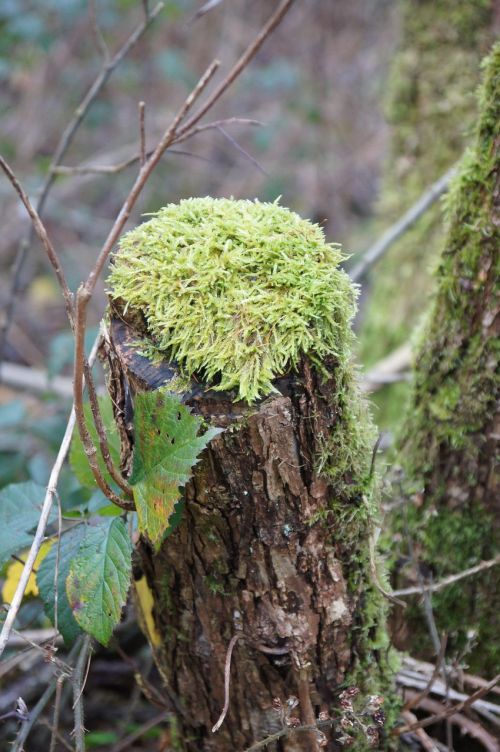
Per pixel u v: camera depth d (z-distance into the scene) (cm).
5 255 221
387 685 88
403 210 163
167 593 85
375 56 254
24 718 84
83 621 79
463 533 93
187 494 80
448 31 148
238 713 86
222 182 240
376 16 257
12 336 200
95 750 101
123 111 247
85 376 78
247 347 78
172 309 79
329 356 79
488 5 143
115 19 219
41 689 102
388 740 87
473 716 91
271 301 79
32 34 193
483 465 92
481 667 94
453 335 92
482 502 92
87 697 107
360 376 84
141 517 79
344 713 84
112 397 83
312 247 81
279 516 80
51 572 83
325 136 246
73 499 98
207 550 82
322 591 82
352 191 249
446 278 92
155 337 80
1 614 83
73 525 85
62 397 133
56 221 227
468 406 91
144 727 99
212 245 80
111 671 107
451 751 88
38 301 209
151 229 82
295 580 82
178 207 83
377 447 82
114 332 81
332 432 80
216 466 79
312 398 79
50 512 87
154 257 81
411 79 155
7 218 220
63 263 213
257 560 81
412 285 156
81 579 80
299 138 251
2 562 84
